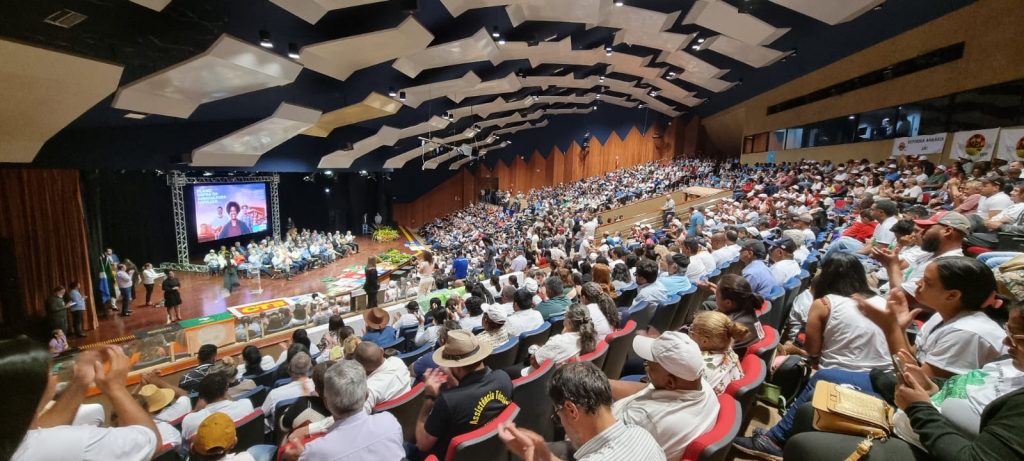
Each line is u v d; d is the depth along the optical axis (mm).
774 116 21312
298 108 10188
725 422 1789
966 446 1352
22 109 5734
